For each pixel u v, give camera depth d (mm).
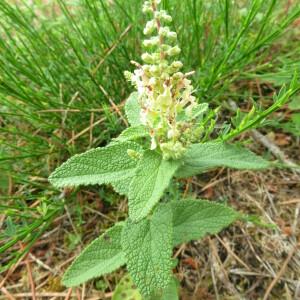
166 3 207
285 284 186
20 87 209
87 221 214
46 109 223
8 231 175
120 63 241
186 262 195
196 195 218
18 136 230
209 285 188
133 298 177
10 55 213
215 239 202
